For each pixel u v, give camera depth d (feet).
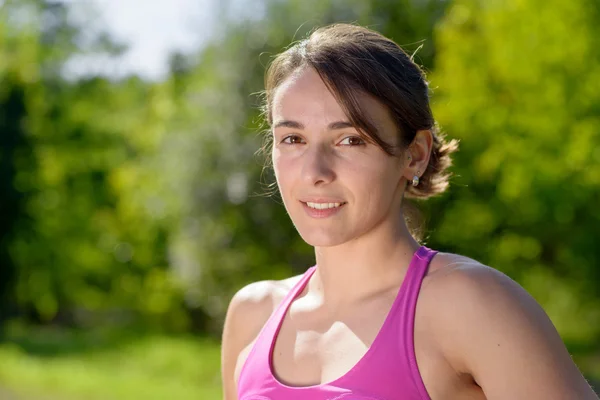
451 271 6.63
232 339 8.30
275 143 7.12
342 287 7.16
